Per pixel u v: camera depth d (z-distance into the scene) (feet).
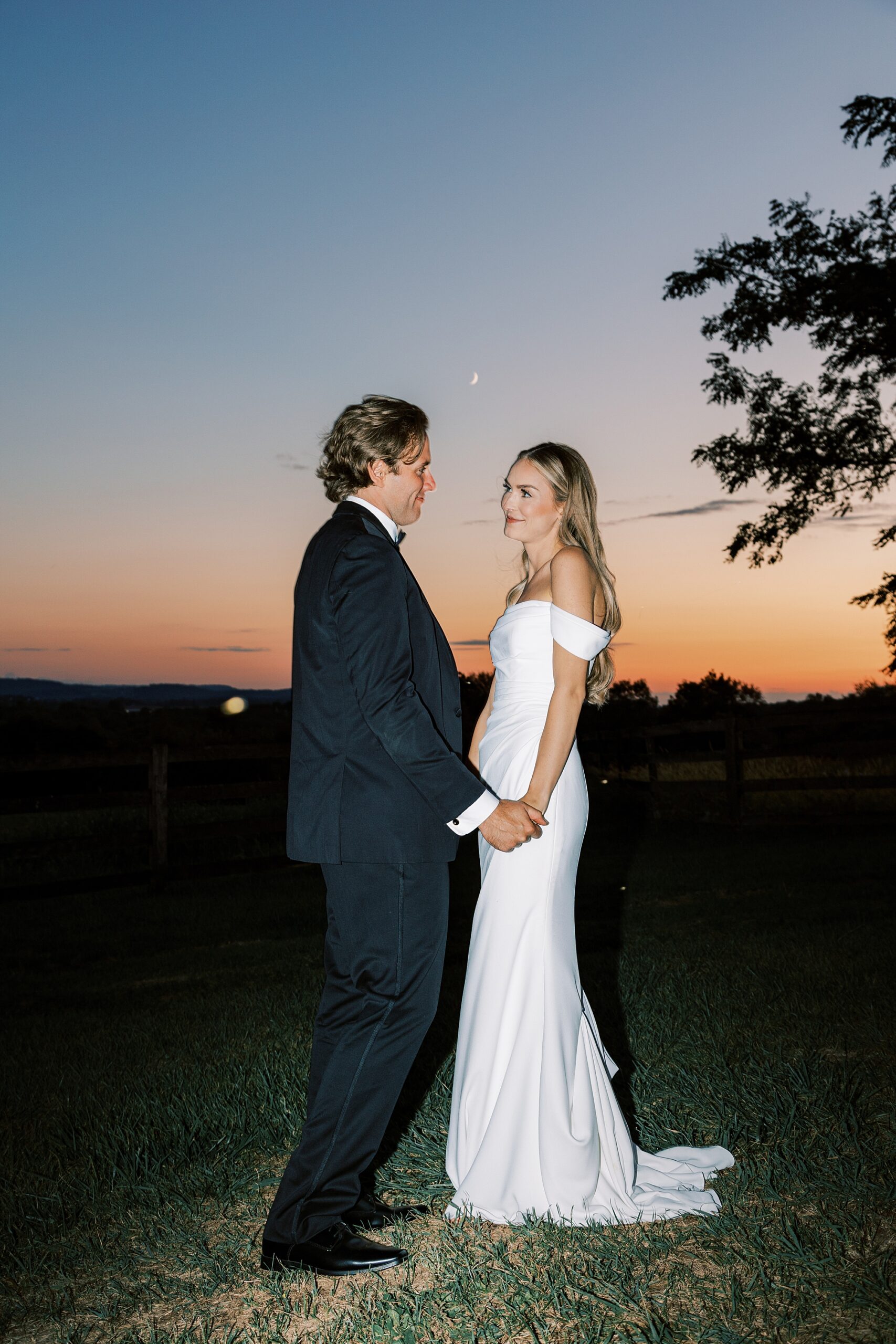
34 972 20.88
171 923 25.52
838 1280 6.97
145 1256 7.91
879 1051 11.82
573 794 8.97
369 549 7.91
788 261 67.77
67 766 29.68
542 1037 8.57
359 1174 7.88
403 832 7.86
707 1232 7.82
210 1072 12.21
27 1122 11.14
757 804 44.11
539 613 9.26
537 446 9.57
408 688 7.73
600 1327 6.56
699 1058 11.80
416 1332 6.63
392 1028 7.88
